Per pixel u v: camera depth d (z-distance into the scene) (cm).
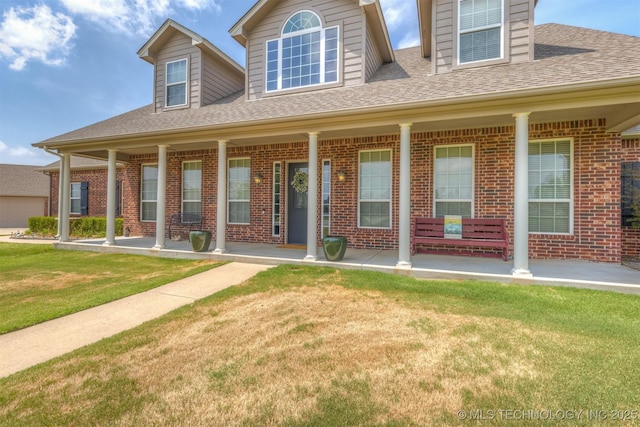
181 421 196
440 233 668
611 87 421
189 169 955
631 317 350
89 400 217
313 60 762
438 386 229
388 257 647
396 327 331
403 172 542
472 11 631
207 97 914
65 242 856
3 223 1989
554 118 589
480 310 375
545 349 279
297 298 427
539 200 634
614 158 581
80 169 1391
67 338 318
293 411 204
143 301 431
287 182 846
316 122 598
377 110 528
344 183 773
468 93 481
